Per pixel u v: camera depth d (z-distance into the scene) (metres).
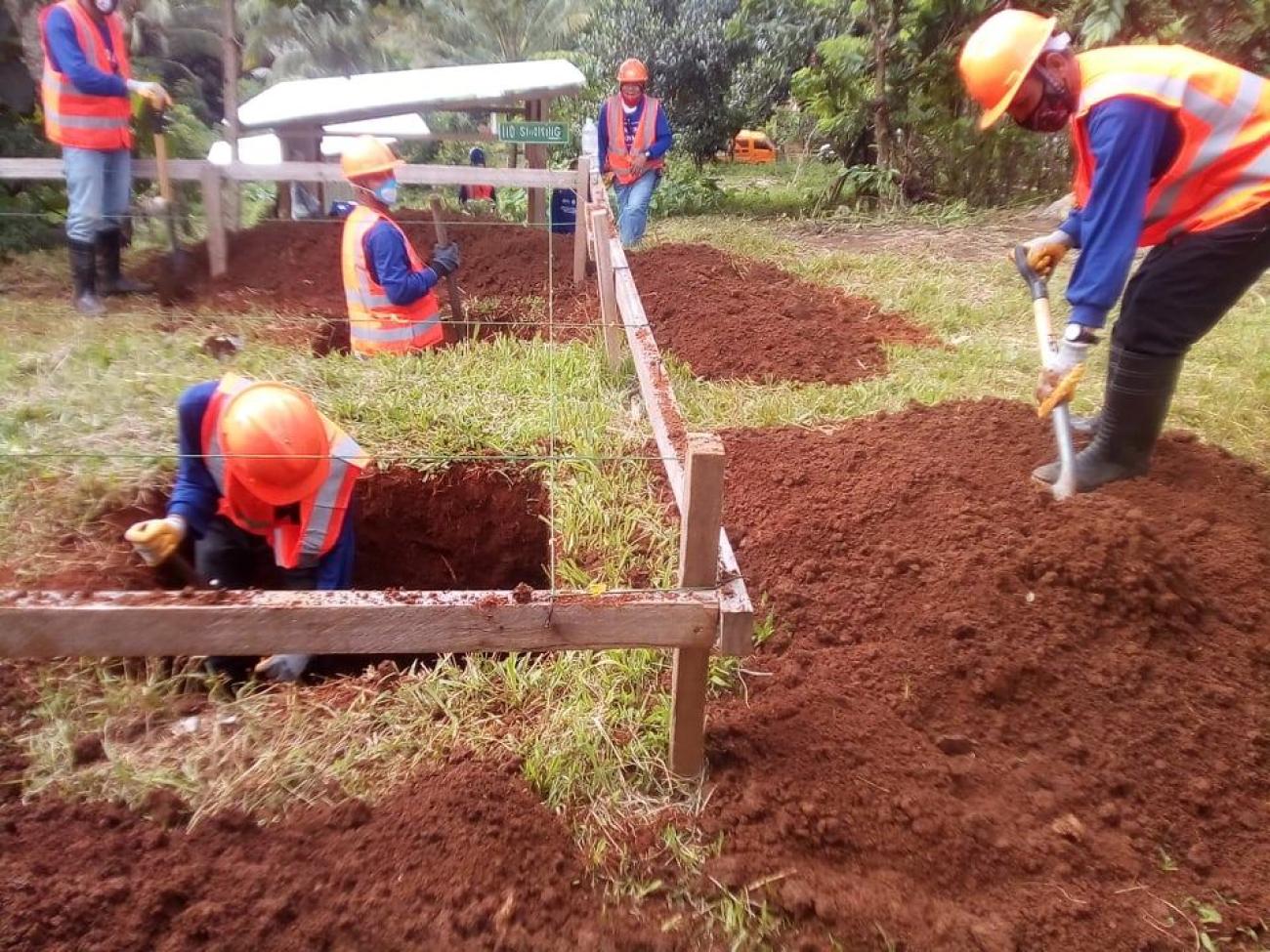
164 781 2.55
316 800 2.52
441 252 5.74
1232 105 3.13
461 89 7.85
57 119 5.91
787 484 3.90
